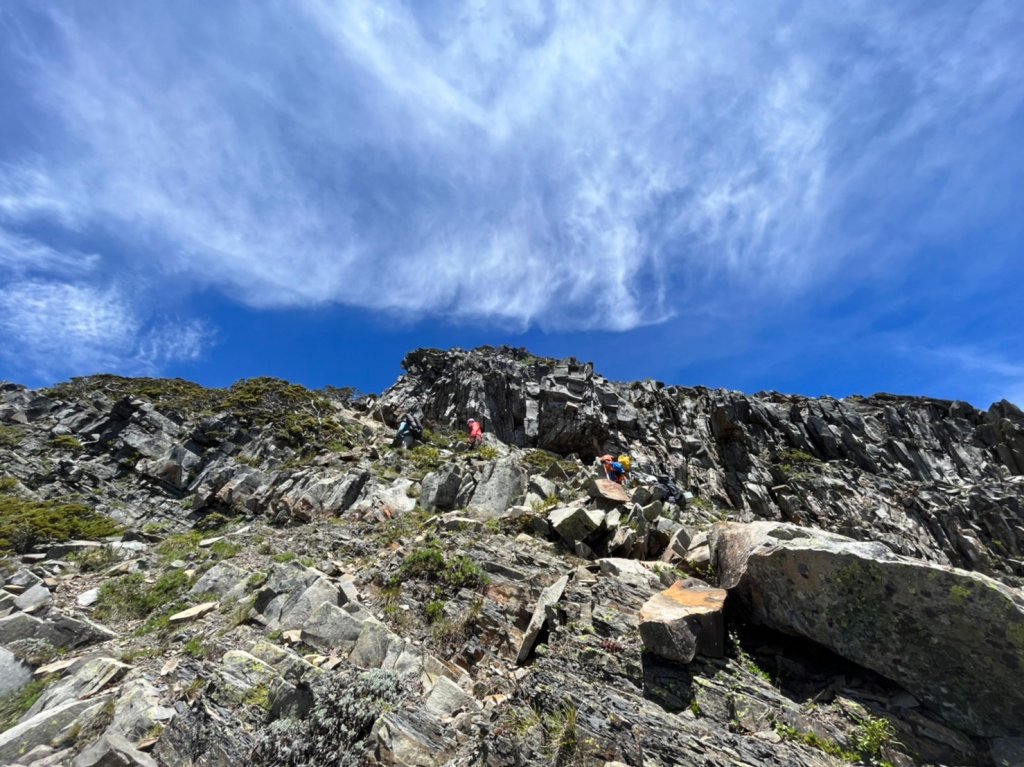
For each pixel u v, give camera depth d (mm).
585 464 36000
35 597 11836
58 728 6605
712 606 6234
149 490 24016
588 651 6199
